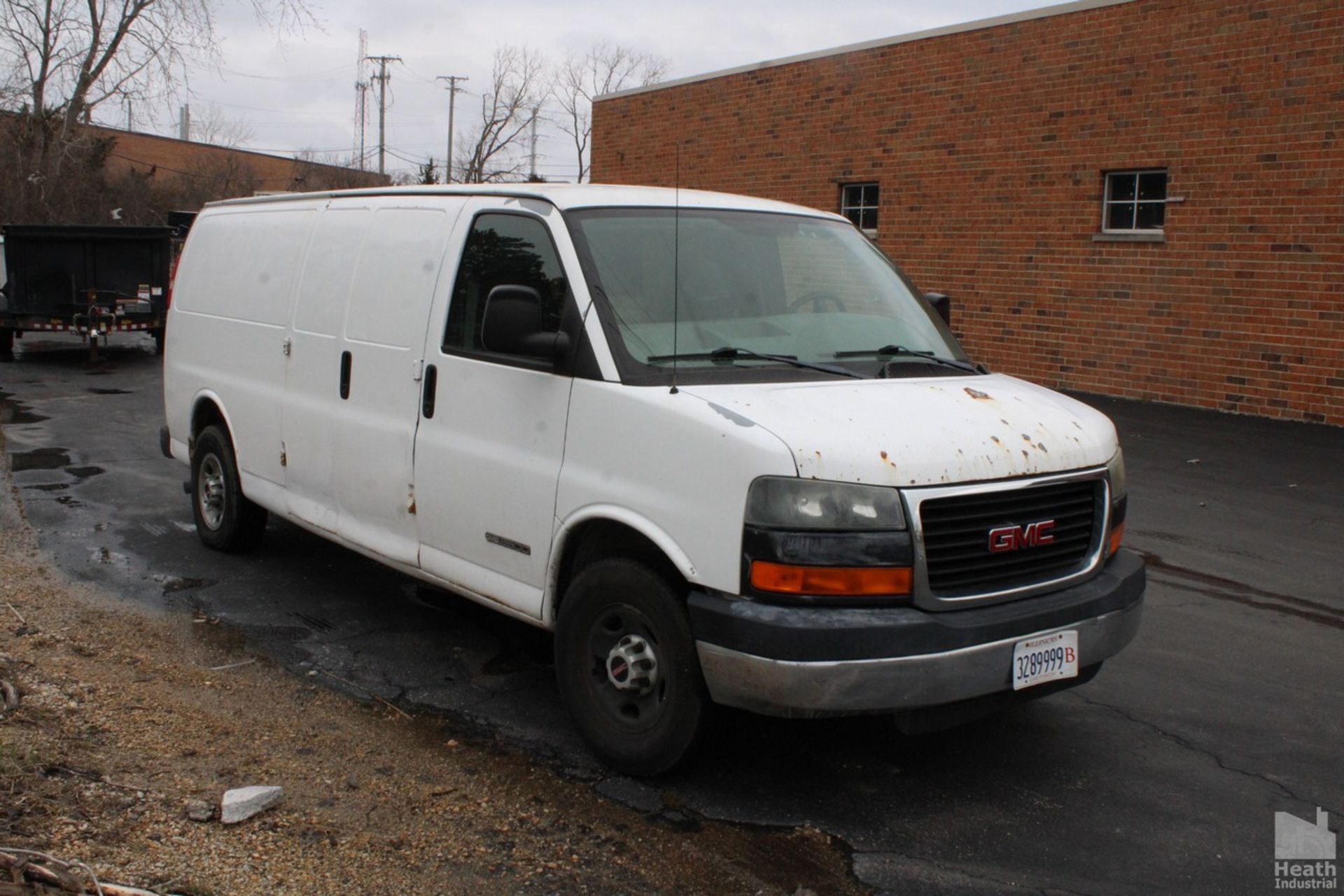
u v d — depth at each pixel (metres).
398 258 5.54
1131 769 4.61
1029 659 4.03
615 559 4.32
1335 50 12.48
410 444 5.27
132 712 4.74
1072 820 4.18
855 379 4.46
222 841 3.72
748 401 4.08
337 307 5.89
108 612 6.14
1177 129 13.98
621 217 4.85
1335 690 5.52
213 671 5.34
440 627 6.11
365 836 3.85
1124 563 4.54
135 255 19.39
